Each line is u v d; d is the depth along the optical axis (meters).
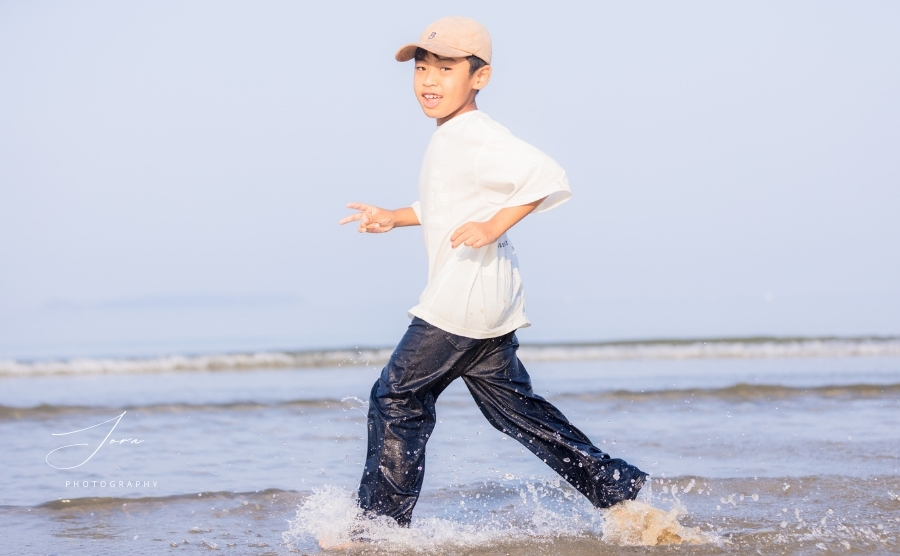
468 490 3.80
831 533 3.01
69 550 2.93
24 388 7.79
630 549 2.84
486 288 2.72
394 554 2.76
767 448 4.61
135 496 3.69
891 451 4.50
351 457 4.55
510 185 2.60
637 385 7.43
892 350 10.91
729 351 11.05
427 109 2.80
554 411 2.90
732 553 2.78
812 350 10.98
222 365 9.74
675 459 4.35
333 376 8.69
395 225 3.17
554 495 3.72
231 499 3.66
